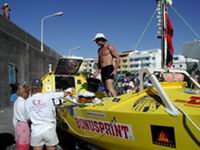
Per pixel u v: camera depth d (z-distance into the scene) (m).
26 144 4.77
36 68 19.88
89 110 4.36
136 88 4.25
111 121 3.93
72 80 8.36
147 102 3.63
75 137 5.16
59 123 5.65
